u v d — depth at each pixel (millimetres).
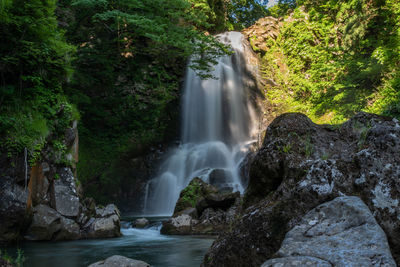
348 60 18172
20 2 9383
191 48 18797
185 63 23891
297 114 3654
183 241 8641
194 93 23359
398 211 2494
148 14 17875
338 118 17844
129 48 22062
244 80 24516
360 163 2803
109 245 8133
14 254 6945
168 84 22938
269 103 23203
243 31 27344
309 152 3240
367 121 3359
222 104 23844
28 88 9742
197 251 7109
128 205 17812
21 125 8906
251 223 2979
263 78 24391
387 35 19000
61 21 17469
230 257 2943
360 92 17953
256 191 3506
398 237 2418
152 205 18547
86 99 17891
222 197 11562
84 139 18766
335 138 3375
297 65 24250
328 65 19922
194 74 23875
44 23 9867
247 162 18703
